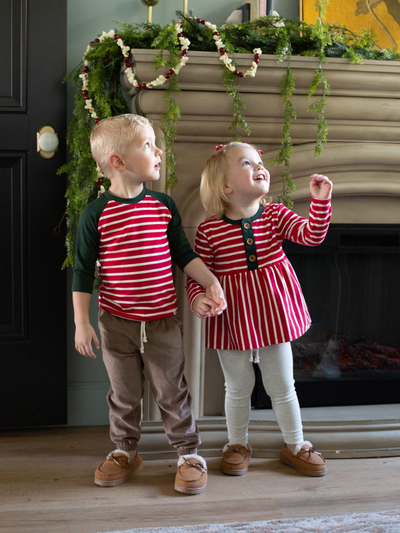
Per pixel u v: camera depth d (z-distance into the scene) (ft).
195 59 5.15
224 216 5.03
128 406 4.93
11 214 6.12
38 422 6.30
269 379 5.14
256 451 5.50
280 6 6.59
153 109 5.29
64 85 6.09
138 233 4.71
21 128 6.04
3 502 4.60
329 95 5.54
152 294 4.75
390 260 6.29
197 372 5.74
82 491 4.81
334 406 6.12
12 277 6.17
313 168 5.77
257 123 5.51
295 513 4.42
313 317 6.23
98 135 4.69
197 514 4.40
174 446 5.07
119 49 5.39
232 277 4.96
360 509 4.49
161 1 6.37
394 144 5.80
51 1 5.99
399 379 6.23
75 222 6.21
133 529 4.11
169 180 5.30
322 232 4.75
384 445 5.59
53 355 6.29
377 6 6.56
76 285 4.80
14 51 5.97
